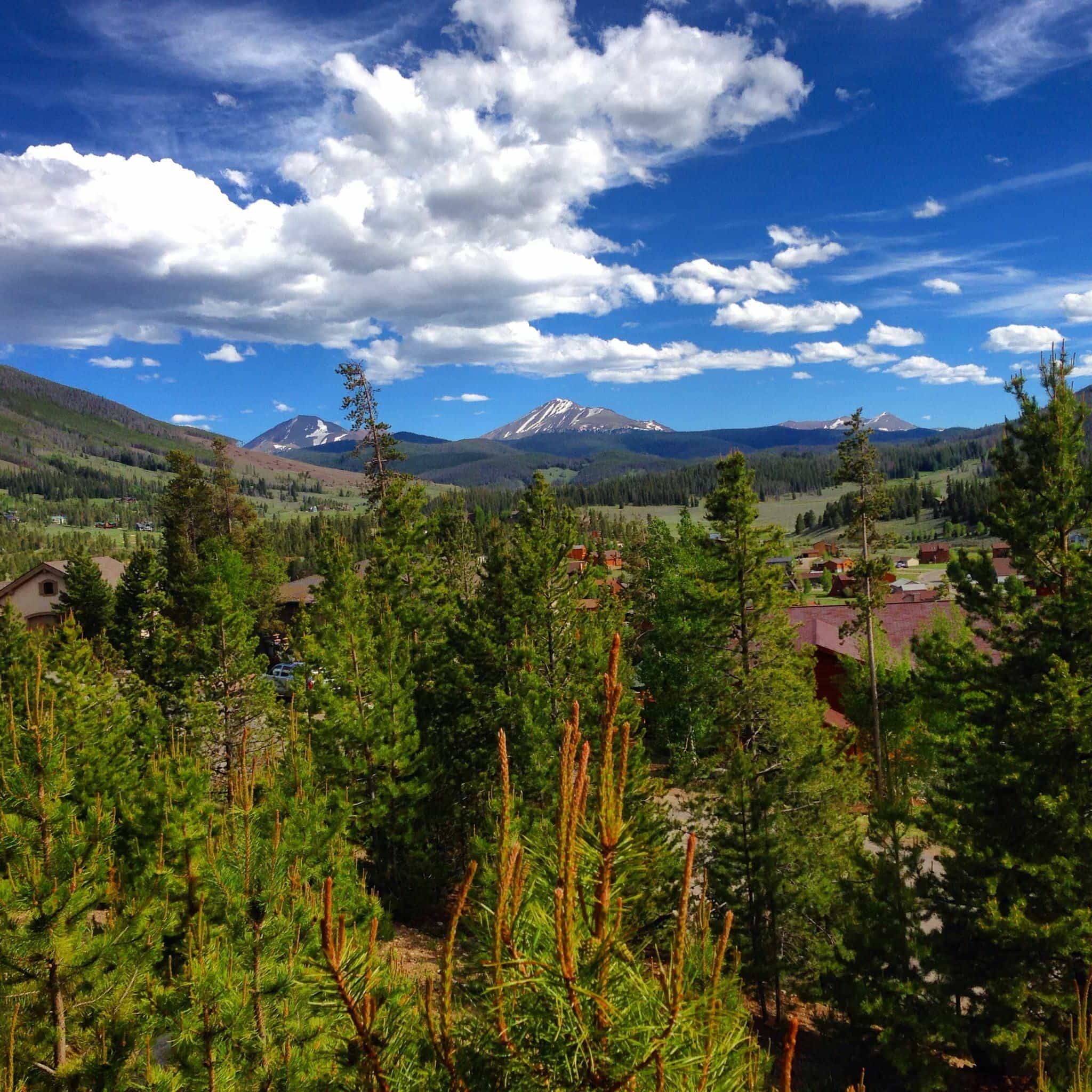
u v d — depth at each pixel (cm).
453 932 328
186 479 6619
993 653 3127
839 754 2467
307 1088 652
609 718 311
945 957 1538
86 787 1839
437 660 2947
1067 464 1708
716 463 2930
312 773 1656
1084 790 1568
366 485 4559
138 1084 700
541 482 3994
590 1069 297
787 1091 263
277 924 738
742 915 1875
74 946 736
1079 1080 538
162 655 4047
